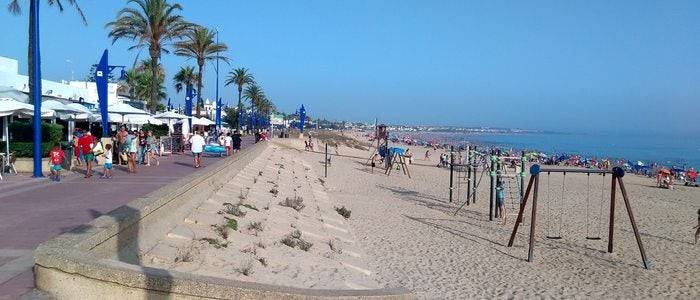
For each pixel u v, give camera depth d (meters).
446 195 32.31
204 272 9.35
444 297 12.00
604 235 20.38
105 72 25.95
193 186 13.70
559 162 79.31
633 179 54.25
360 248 16.73
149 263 8.72
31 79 24.83
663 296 12.95
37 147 19.81
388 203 27.62
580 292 13.01
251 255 11.49
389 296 6.16
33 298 6.07
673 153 139.12
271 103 156.75
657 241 19.67
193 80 84.81
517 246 17.97
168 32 40.47
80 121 38.19
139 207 9.38
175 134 40.41
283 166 37.59
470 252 16.73
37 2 19.97
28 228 10.41
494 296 12.32
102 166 24.70
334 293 5.98
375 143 123.19
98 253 7.27
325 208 23.47
